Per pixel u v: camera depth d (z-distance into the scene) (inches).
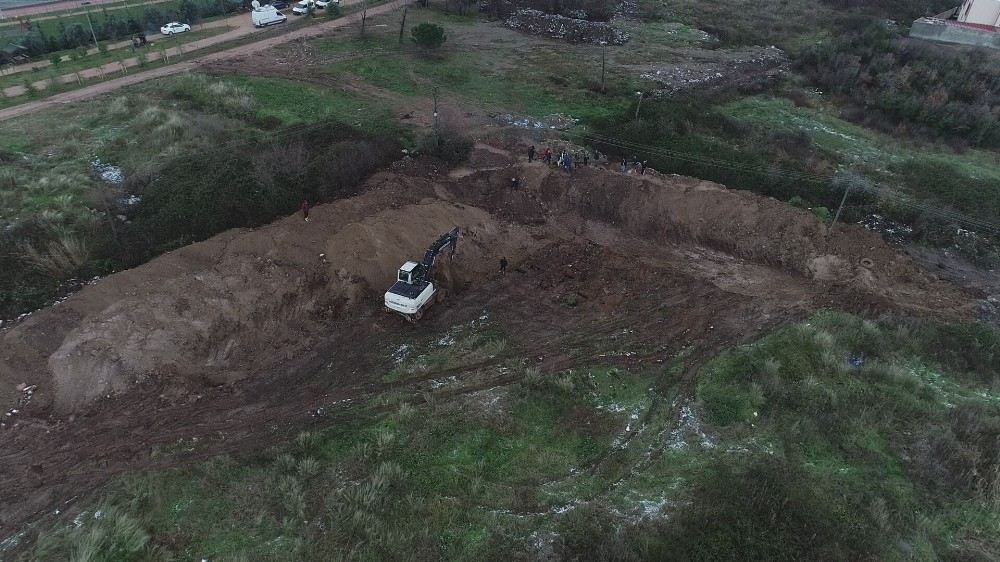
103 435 706.2
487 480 671.8
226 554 577.3
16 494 631.8
